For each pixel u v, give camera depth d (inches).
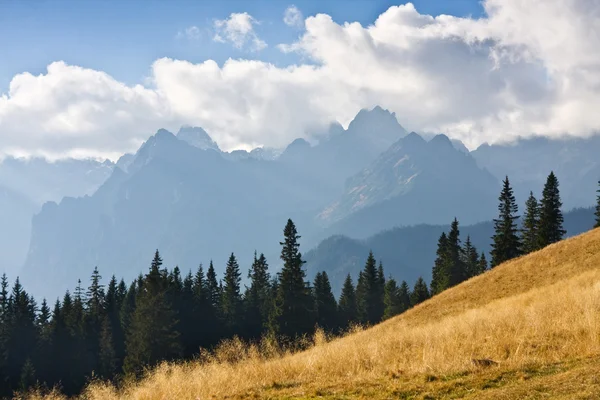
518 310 689.6
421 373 377.4
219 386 423.8
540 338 469.7
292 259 2564.0
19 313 2669.8
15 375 2469.2
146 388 453.7
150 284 2250.2
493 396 289.4
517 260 1708.9
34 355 2544.3
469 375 354.0
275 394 371.6
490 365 376.5
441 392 321.7
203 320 2997.0
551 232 2869.1
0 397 2272.4
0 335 2586.1
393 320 1545.3
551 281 1336.1
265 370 473.7
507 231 2945.4
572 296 671.1
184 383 436.1
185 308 2960.1
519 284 1432.1
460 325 621.9
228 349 537.3
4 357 2465.6
